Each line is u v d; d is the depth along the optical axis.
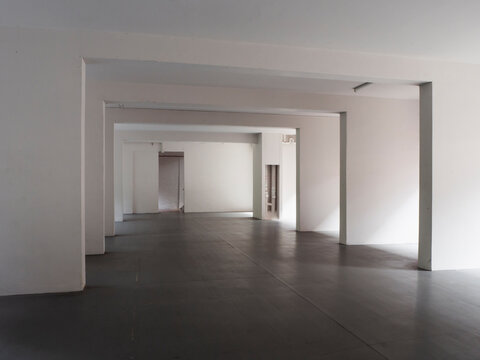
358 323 3.84
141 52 4.96
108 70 6.46
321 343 3.37
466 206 6.27
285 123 10.55
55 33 4.75
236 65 5.27
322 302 4.49
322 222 11.01
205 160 17.58
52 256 4.77
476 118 6.31
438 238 6.16
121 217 13.47
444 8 4.18
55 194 4.75
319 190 10.95
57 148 4.74
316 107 8.20
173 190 19.09
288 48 5.45
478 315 4.09
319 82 7.27
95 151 7.40
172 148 17.28
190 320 3.89
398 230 8.80
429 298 4.67
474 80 6.29
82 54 4.81
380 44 5.39
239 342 3.38
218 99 7.65
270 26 4.74
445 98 6.16
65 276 4.81
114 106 9.38
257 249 7.96
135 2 4.04
